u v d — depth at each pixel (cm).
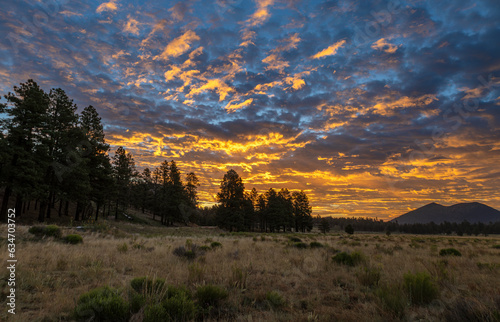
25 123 2416
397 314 412
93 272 607
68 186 2831
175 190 6000
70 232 1516
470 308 372
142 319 342
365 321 386
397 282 557
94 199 3484
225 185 5672
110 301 368
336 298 517
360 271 688
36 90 2486
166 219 5875
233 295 511
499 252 1311
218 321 398
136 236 2108
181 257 905
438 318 385
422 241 2433
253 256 992
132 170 4978
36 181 2391
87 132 3130
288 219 7056
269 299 495
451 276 631
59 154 2702
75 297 429
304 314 424
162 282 481
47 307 394
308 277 679
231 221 5475
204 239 2062
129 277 608
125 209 5219
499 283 584
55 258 705
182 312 380
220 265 782
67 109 2842
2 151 2212
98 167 3388
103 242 1262
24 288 480
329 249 1286
